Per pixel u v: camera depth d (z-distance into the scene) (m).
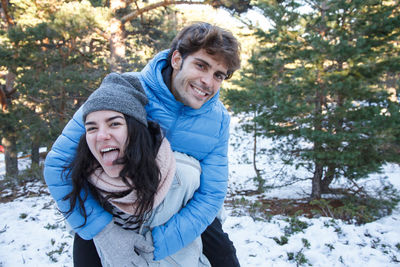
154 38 13.89
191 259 1.37
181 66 1.23
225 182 1.41
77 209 1.16
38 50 10.05
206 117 1.34
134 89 1.21
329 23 6.54
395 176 10.84
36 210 6.03
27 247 3.99
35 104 10.81
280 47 7.48
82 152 1.15
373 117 6.38
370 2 6.32
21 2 10.58
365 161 6.95
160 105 1.29
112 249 1.17
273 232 4.05
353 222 5.42
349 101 6.36
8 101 12.77
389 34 6.69
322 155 6.77
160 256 1.24
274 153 8.53
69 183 1.18
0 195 8.12
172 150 1.34
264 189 8.77
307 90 6.78
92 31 9.30
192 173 1.29
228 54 1.18
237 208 5.77
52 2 9.96
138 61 10.70
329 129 6.77
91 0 10.90
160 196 1.17
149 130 1.22
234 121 16.94
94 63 11.37
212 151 1.42
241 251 3.48
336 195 7.99
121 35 9.80
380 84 7.00
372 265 3.18
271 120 7.75
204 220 1.31
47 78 9.42
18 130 11.09
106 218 1.18
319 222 4.41
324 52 6.30
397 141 6.56
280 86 7.62
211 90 1.24
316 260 3.28
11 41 9.24
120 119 1.08
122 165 1.10
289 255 3.38
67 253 3.72
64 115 10.69
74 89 9.82
